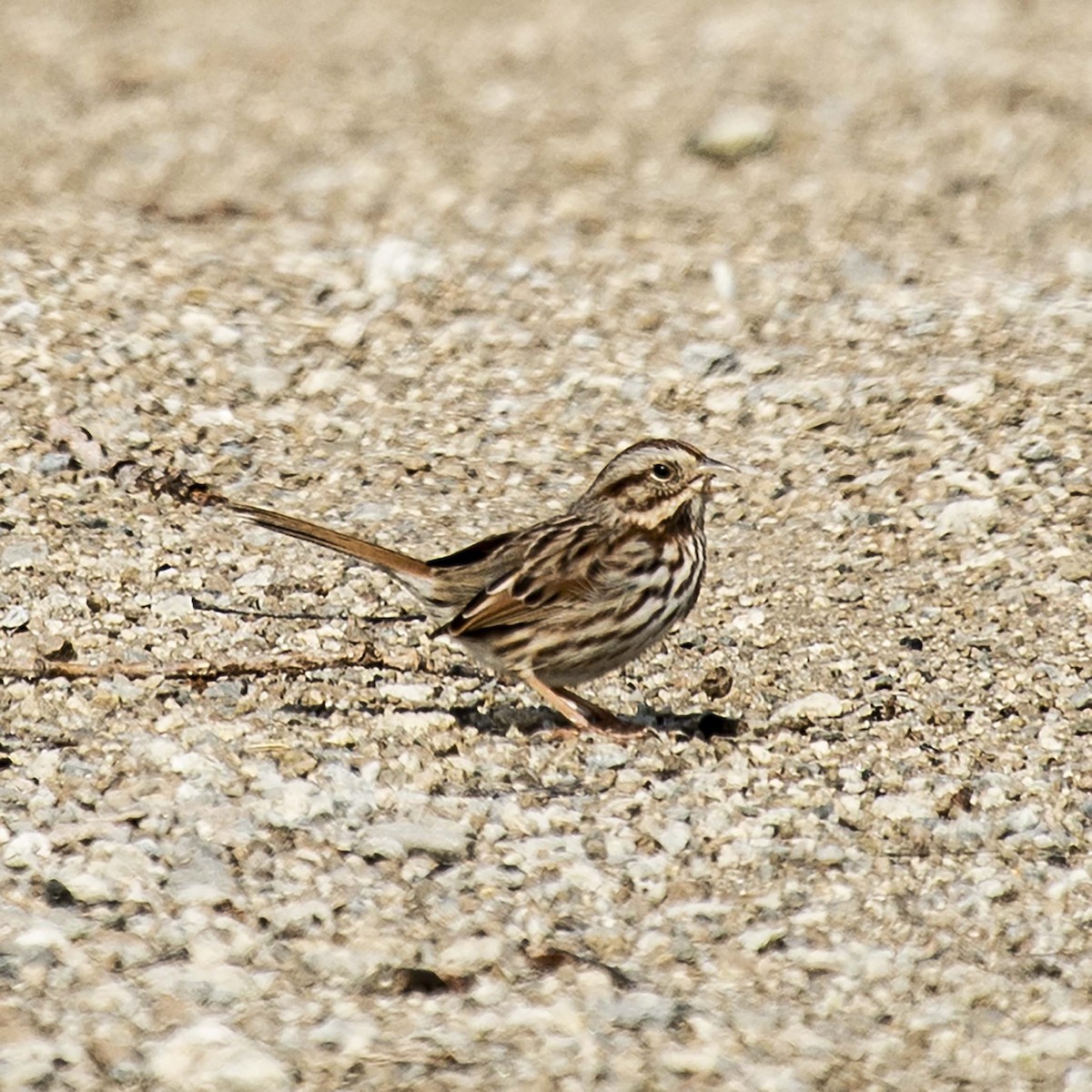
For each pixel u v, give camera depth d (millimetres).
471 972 10258
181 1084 9328
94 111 29859
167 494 15969
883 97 29859
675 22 36469
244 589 14617
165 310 19266
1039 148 26828
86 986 9938
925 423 17562
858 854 11469
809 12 36781
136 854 10922
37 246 20766
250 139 27938
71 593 14125
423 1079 9398
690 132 28000
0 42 35312
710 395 18375
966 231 23281
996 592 14930
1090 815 12023
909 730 13008
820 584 15219
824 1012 10195
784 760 12500
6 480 15797
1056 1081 9812
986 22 35344
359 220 23141
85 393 17406
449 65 33188
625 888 11039
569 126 28500
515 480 16875
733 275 20875
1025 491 16312
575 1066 9570
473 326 19594
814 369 18844
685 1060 9641
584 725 12719
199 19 37594
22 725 12258
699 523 13078
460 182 25109
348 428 17594
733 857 11359
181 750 11977
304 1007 9930
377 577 14977
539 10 38250
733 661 14109
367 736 12398
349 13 38188
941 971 10531
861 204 24281
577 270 21141
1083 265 21594
